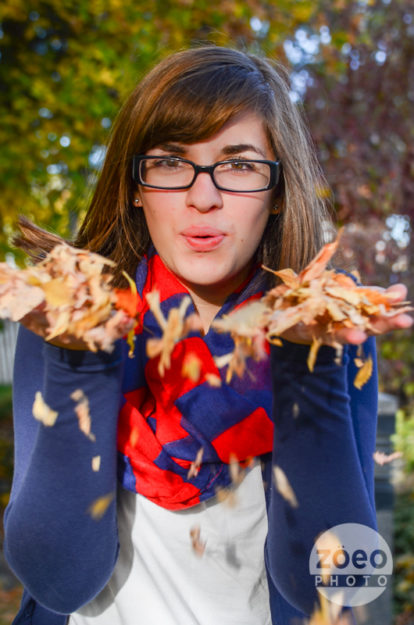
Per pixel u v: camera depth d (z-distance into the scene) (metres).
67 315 0.55
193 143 0.70
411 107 2.95
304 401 0.63
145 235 0.80
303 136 0.81
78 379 0.61
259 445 0.73
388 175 2.88
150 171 0.72
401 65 2.96
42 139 2.74
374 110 2.95
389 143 2.94
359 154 2.87
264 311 0.57
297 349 0.61
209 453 0.72
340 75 3.03
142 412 0.76
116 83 2.70
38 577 0.64
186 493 0.71
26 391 0.70
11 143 2.74
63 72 2.74
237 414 0.73
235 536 0.73
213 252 0.71
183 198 0.70
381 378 3.08
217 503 0.73
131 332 0.61
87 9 2.67
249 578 0.73
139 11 2.74
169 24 2.75
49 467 0.62
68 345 0.59
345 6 2.98
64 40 2.90
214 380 0.66
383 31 2.99
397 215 2.95
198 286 0.77
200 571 0.72
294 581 0.67
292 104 0.80
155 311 0.59
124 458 0.72
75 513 0.62
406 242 2.94
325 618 0.68
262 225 0.73
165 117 0.70
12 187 2.76
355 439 0.71
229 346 0.75
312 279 0.57
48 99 2.69
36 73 2.78
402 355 3.08
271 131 0.73
